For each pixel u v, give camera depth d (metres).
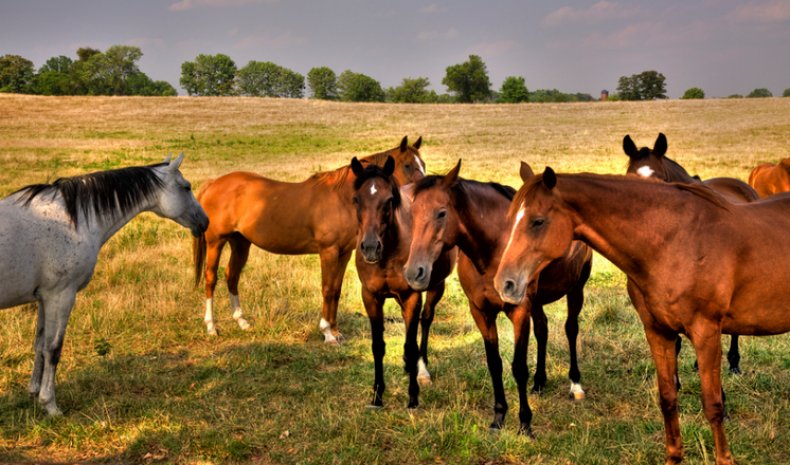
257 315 8.05
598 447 4.47
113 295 8.34
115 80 110.00
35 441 4.76
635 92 115.81
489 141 36.16
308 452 4.51
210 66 118.69
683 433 4.51
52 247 5.01
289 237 7.47
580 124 45.34
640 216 3.50
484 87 103.69
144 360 6.51
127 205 5.64
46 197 5.12
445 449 4.49
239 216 7.61
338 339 7.24
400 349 6.78
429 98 111.69
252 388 5.72
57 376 5.98
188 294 8.94
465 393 5.50
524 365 4.62
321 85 117.62
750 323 3.65
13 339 6.77
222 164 27.12
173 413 5.18
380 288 5.23
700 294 3.46
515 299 3.46
